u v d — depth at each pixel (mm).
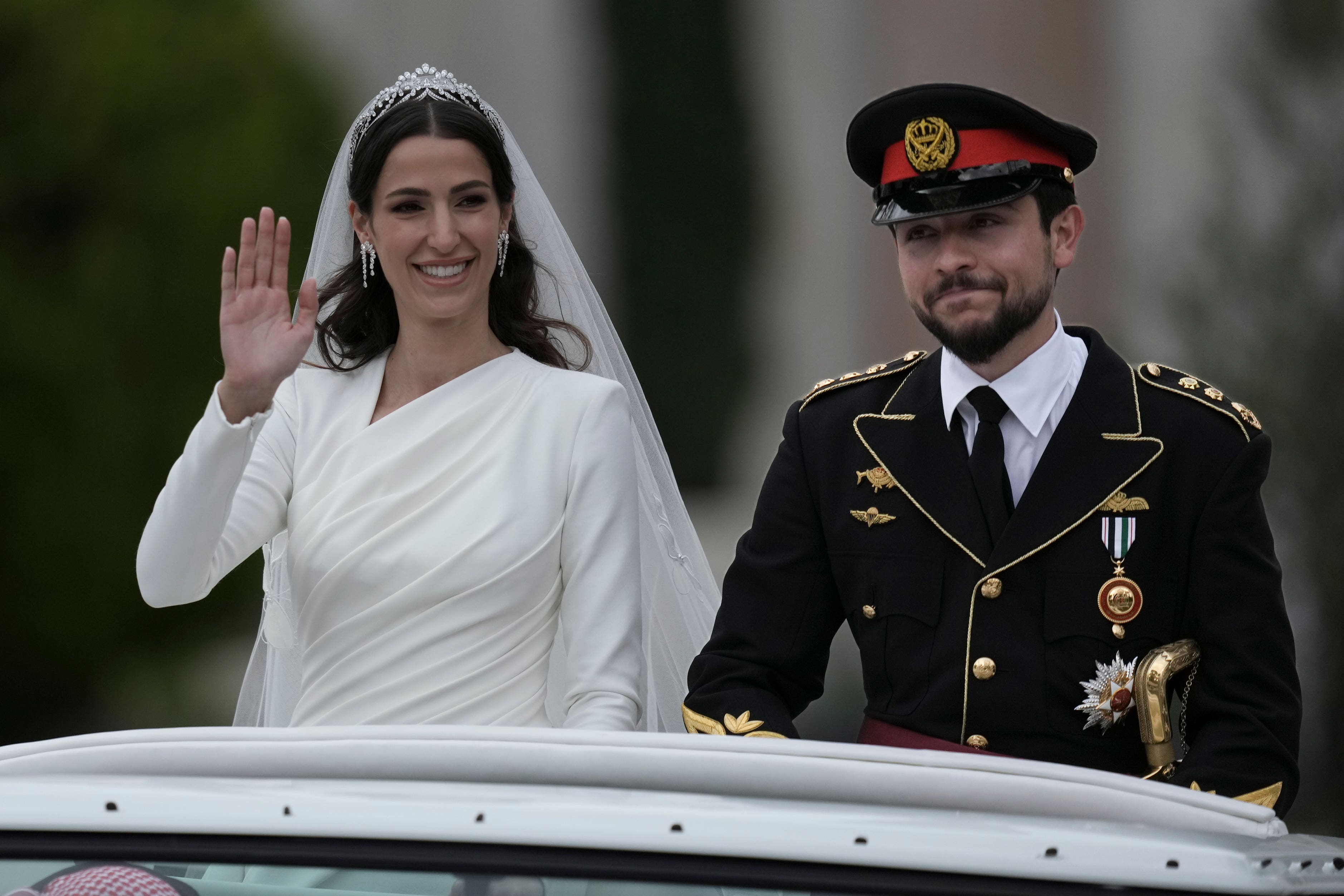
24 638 38000
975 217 10727
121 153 38656
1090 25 55062
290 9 47094
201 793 7582
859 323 61812
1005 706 10656
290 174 39938
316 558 11695
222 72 39781
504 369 12266
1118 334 31719
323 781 7934
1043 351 11055
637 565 11992
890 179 11148
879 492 11352
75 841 7414
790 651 11617
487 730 8414
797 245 62781
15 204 38188
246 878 7254
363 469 11914
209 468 11008
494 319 12953
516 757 8219
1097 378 11102
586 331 13500
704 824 7227
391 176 11828
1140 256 33375
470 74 62438
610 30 63625
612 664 11508
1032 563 10797
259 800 7480
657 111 63469
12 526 37750
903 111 10945
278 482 12086
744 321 63219
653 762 8133
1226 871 7195
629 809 7332
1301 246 29797
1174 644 10594
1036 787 8055
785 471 11883
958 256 10711
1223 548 10570
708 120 63312
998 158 10703
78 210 38625
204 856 7309
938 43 58562
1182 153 51750
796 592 11672
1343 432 28812
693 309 63312
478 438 11961
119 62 38719
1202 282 30438
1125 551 10664
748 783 8078
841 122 61688
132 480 38312
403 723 11375
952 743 10797
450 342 12203
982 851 7141
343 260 13055
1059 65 55594
